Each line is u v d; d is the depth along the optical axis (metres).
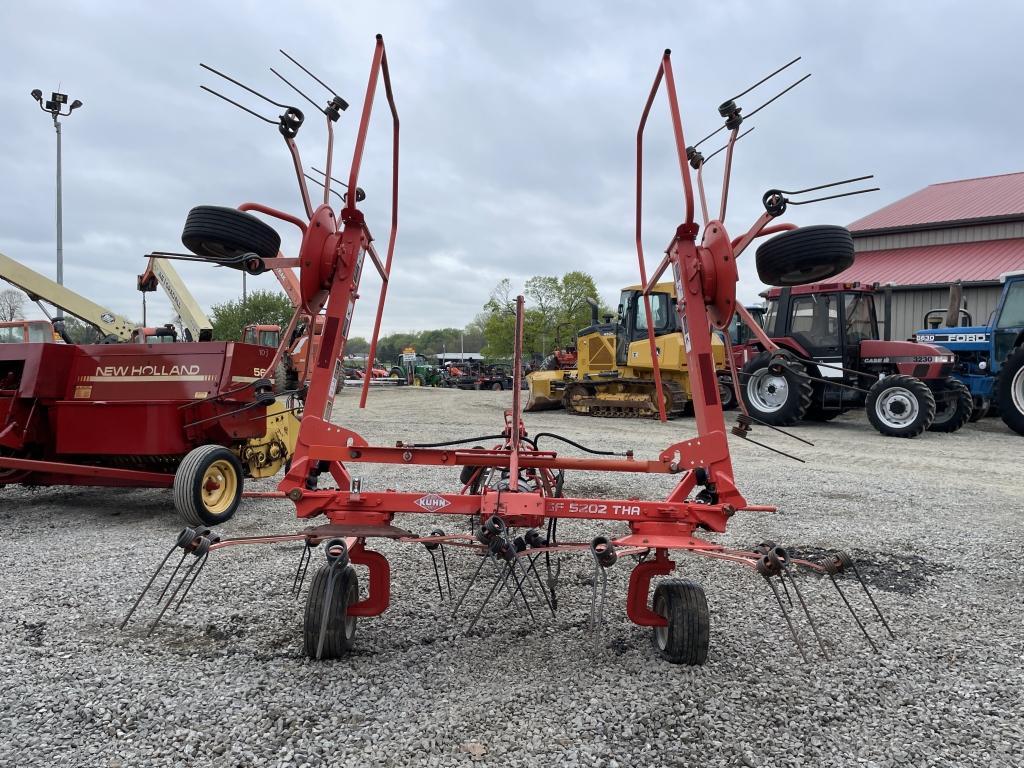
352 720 2.52
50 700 2.65
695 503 3.06
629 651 3.14
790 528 5.50
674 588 3.02
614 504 2.89
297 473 3.06
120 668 2.93
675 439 10.96
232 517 5.85
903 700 2.77
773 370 3.52
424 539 2.79
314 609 2.93
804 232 3.29
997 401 11.73
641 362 14.01
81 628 3.37
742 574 4.35
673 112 3.17
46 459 6.05
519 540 3.39
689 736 2.45
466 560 4.57
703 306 3.21
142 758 2.29
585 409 15.57
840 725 2.56
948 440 11.28
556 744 2.39
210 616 3.53
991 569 4.50
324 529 2.80
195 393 5.71
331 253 3.25
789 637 3.37
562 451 9.62
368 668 2.94
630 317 14.77
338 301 3.23
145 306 9.52
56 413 5.78
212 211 3.06
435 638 3.27
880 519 5.84
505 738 2.42
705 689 2.80
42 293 8.50
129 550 4.80
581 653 3.12
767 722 2.57
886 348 12.38
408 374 36.66
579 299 38.97
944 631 3.48
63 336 7.61
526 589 3.97
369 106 3.21
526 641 3.25
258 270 3.12
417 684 2.80
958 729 2.56
